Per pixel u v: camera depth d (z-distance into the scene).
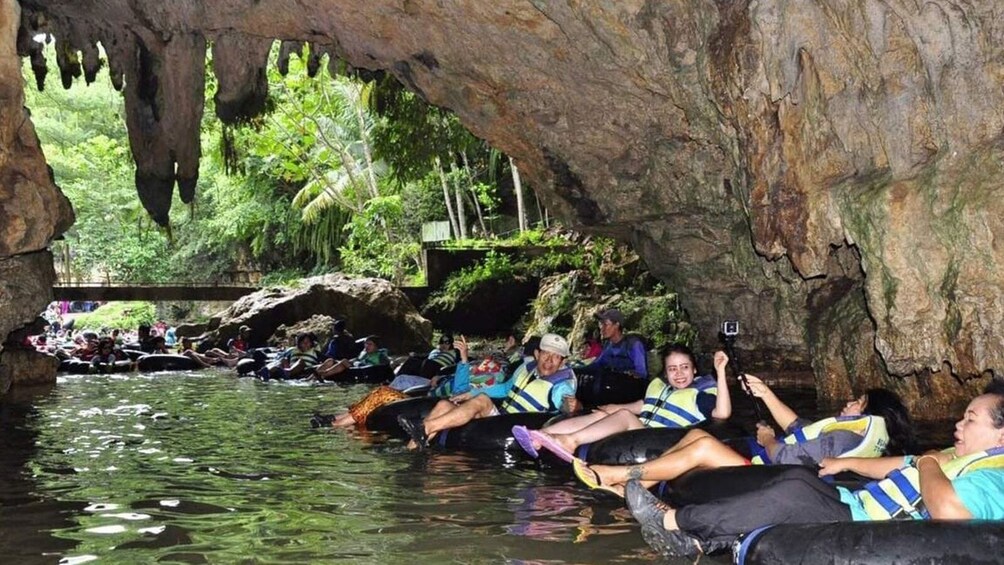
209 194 32.16
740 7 8.45
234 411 10.53
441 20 10.55
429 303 21.62
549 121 11.34
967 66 6.92
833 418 5.67
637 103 10.63
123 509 5.51
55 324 26.17
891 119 7.45
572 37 10.04
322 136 26.11
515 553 4.57
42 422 9.52
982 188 6.98
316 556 4.51
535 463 6.99
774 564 4.16
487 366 8.77
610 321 10.27
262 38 12.08
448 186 27.34
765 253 8.99
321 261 30.39
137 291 20.88
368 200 27.14
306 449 7.73
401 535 4.90
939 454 4.79
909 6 7.00
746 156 8.91
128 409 10.72
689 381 7.14
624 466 5.56
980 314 7.15
